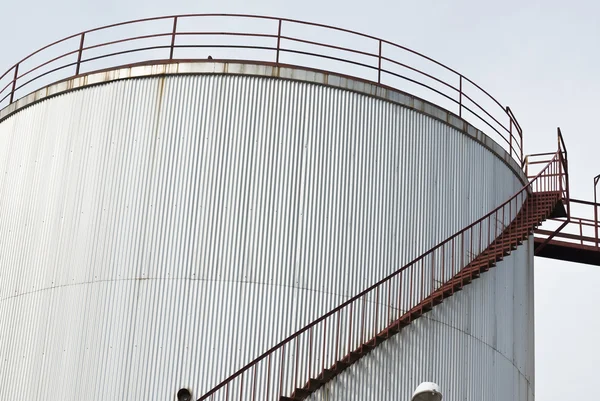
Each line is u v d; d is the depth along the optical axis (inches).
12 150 1252.5
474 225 1226.0
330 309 1089.4
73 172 1160.2
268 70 1156.5
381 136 1176.2
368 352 1088.2
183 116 1141.7
